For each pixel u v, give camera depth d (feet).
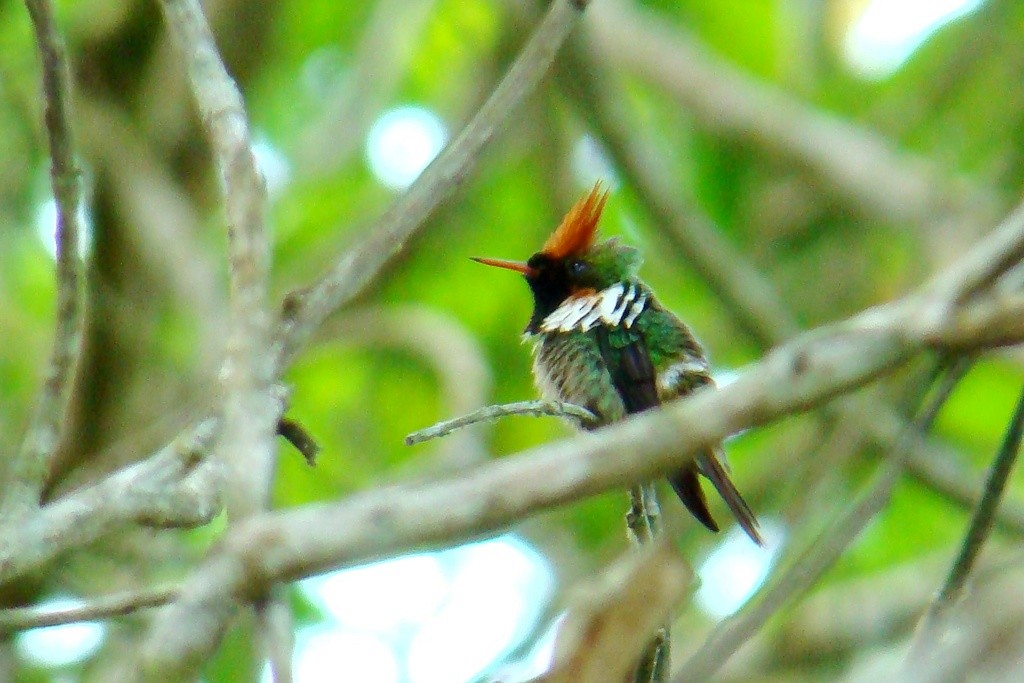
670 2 48.32
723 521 37.01
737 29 48.32
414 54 46.78
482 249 45.98
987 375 41.34
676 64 43.83
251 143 15.01
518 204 45.65
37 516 15.58
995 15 46.83
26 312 40.68
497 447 44.39
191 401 32.78
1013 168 44.62
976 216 41.19
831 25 48.37
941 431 41.65
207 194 41.91
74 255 16.83
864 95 48.14
